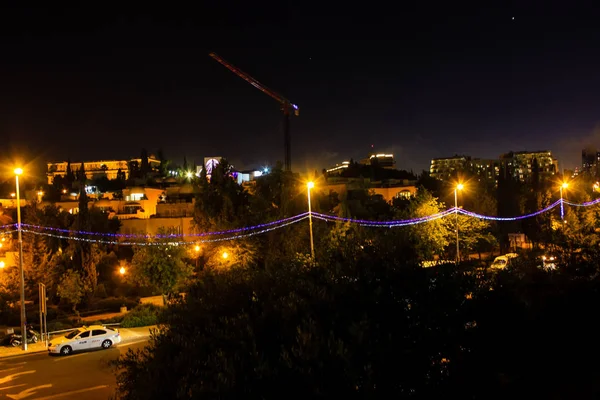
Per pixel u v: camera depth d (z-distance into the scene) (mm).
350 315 5977
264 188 43344
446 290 6203
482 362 5770
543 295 6652
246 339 6098
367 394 4961
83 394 15594
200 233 40031
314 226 37500
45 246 40219
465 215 49375
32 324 32188
